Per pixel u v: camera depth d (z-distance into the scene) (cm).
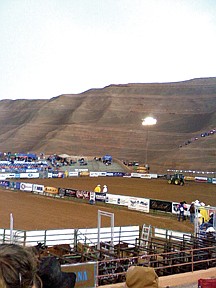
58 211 3622
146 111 13688
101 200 4162
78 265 1248
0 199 4334
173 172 9000
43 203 4109
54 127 14312
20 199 4381
